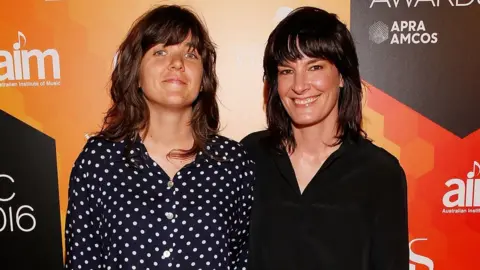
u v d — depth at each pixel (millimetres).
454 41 1438
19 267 1555
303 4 1440
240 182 1066
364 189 1079
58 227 1540
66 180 1518
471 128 1464
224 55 1469
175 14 996
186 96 966
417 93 1459
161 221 946
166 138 1012
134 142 1001
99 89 1480
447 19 1432
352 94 1103
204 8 1451
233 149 1078
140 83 997
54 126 1501
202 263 965
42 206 1532
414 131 1473
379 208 1077
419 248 1519
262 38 1459
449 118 1464
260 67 1473
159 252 938
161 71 948
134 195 953
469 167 1479
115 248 942
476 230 1503
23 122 1499
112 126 1048
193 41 991
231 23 1456
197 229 966
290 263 1094
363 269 1079
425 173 1486
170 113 991
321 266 1075
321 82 1039
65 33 1462
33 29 1463
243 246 1137
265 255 1123
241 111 1491
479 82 1448
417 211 1503
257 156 1183
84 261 976
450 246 1512
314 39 1020
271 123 1179
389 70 1452
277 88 1143
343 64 1057
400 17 1434
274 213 1109
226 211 1015
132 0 1443
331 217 1074
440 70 1448
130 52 1004
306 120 1064
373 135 1479
